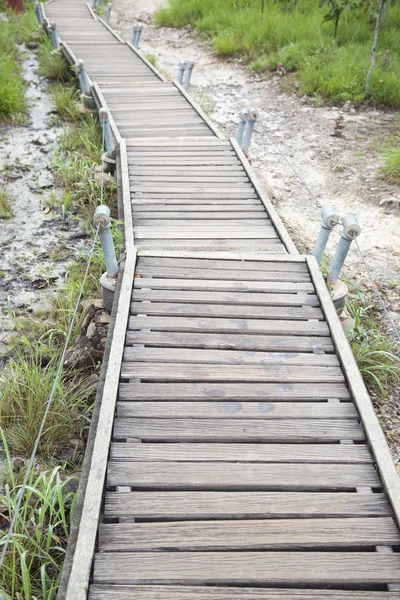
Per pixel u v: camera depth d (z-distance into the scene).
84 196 7.45
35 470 3.86
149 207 5.85
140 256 4.87
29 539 3.15
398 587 2.55
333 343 4.03
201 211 5.82
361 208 7.12
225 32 12.88
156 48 13.38
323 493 2.96
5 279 6.07
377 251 6.31
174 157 7.06
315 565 2.62
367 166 7.98
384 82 9.62
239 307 4.34
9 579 3.18
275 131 9.16
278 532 2.76
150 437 3.24
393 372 4.52
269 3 13.62
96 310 5.03
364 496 2.95
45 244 6.66
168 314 4.23
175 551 2.67
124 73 11.09
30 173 8.13
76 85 11.08
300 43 11.37
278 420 3.40
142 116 8.66
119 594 2.48
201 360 3.82
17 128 9.46
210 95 10.62
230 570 2.59
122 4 17.39
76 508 2.80
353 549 2.72
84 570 2.51
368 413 3.40
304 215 7.05
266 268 4.80
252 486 2.99
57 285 6.02
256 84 10.99
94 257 6.20
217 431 3.30
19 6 16.02
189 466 3.08
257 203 6.02
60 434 4.12
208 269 4.75
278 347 3.98
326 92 9.99
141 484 2.96
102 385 3.53
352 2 11.11
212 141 7.55
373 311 5.44
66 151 8.69
